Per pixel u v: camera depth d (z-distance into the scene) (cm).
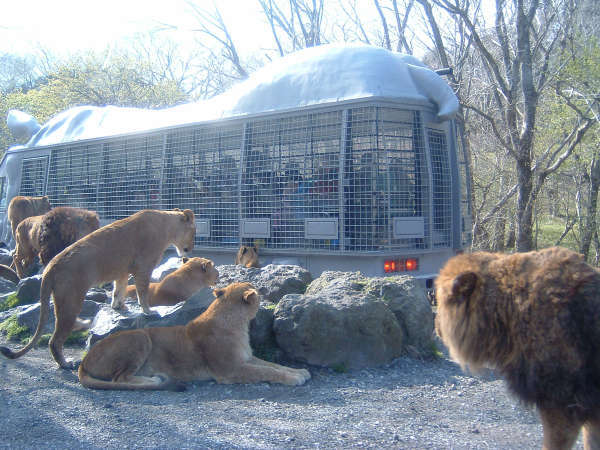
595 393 280
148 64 2884
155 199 975
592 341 278
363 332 556
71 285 561
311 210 756
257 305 535
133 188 1020
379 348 560
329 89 754
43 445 367
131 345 516
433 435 384
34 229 969
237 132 849
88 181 1121
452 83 1373
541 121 1405
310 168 757
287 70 812
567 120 1259
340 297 581
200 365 523
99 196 1089
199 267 691
